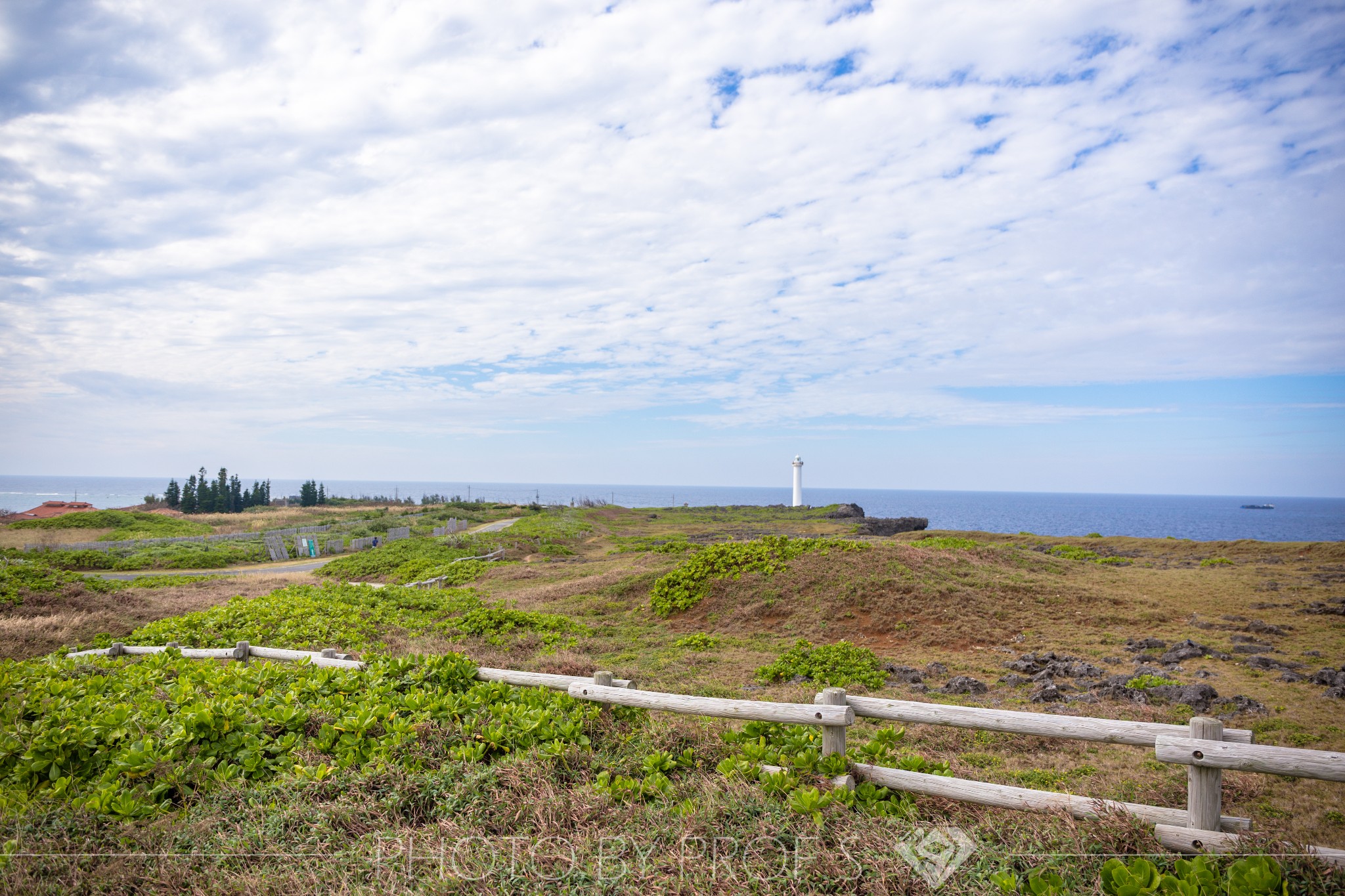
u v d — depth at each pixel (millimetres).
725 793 4594
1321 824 4926
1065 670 10008
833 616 13695
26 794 4637
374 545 36656
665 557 22594
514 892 3629
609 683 6223
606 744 5676
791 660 10812
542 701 6258
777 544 16922
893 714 4734
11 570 16719
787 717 5023
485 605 16828
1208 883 3297
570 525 41781
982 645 11984
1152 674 9438
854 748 6301
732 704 5289
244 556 31094
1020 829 4055
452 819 4414
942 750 6797
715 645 12656
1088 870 3625
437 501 76312
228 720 5566
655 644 12992
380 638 12984
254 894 3619
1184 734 3959
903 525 42469
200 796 4809
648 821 4309
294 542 34562
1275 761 3553
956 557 16469
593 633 14078
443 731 5711
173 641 11281
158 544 32125
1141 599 13977
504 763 5008
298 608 14141
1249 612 13148
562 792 4715
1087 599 13820
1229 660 10141
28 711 5957
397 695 6668
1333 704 8023
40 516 49344
